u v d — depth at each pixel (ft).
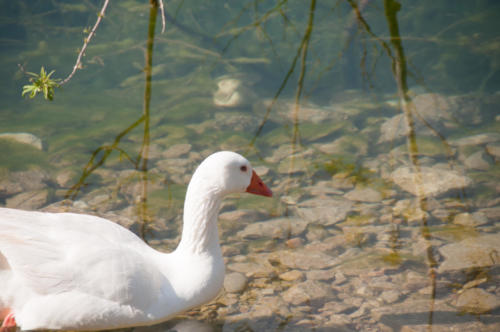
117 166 33.35
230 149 36.01
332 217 28.37
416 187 30.99
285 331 19.92
